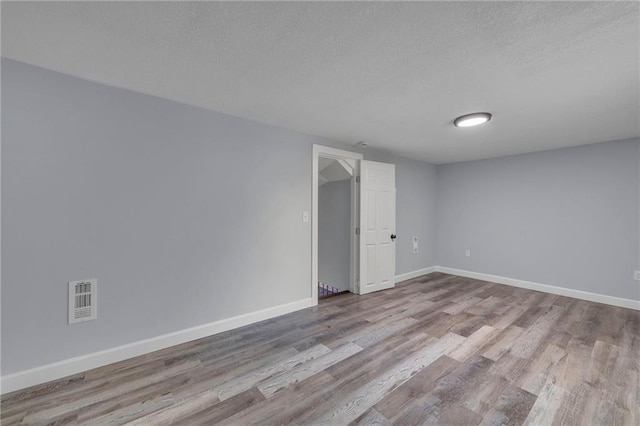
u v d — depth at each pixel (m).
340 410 1.58
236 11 1.26
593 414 1.54
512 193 4.25
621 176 3.33
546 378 1.88
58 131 1.86
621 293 3.32
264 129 2.88
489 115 2.53
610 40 1.44
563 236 3.76
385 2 1.19
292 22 1.33
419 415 1.54
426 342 2.39
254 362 2.08
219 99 2.28
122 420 1.51
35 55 1.66
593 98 2.17
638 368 1.98
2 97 1.69
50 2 1.21
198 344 2.36
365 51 1.58
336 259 4.54
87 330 1.97
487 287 4.15
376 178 3.98
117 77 1.92
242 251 2.74
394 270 4.19
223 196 2.61
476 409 1.59
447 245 5.09
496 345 2.34
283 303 3.04
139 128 2.17
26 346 1.77
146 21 1.34
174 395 1.71
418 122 2.78
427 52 1.59
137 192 2.16
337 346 2.33
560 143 3.54
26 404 1.62
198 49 1.58
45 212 1.82
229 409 1.59
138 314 2.17
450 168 5.05
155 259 2.25
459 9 1.24
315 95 2.18
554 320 2.88
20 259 1.75
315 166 3.30
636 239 3.23
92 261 1.99
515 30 1.38
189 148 2.41
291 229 3.11
